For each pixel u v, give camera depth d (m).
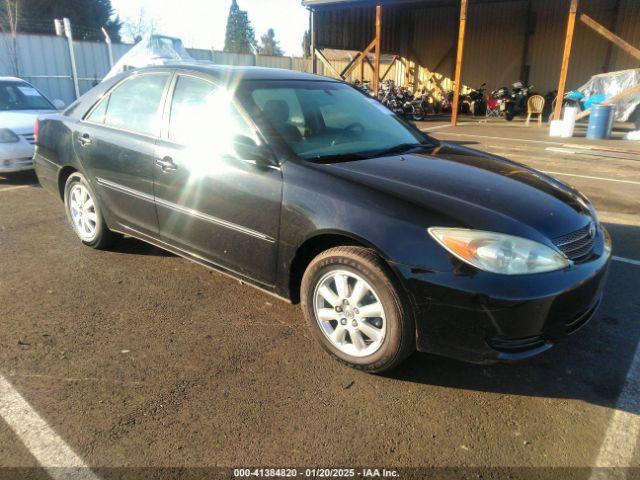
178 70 3.71
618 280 4.03
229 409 2.52
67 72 19.02
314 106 3.61
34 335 3.17
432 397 2.64
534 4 19.16
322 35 18.77
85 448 2.25
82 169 4.32
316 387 2.70
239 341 3.14
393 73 25.14
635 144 11.66
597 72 18.33
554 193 3.03
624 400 2.62
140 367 2.85
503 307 2.37
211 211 3.33
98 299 3.67
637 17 17.17
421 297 2.49
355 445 2.30
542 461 2.21
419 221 2.53
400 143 3.64
